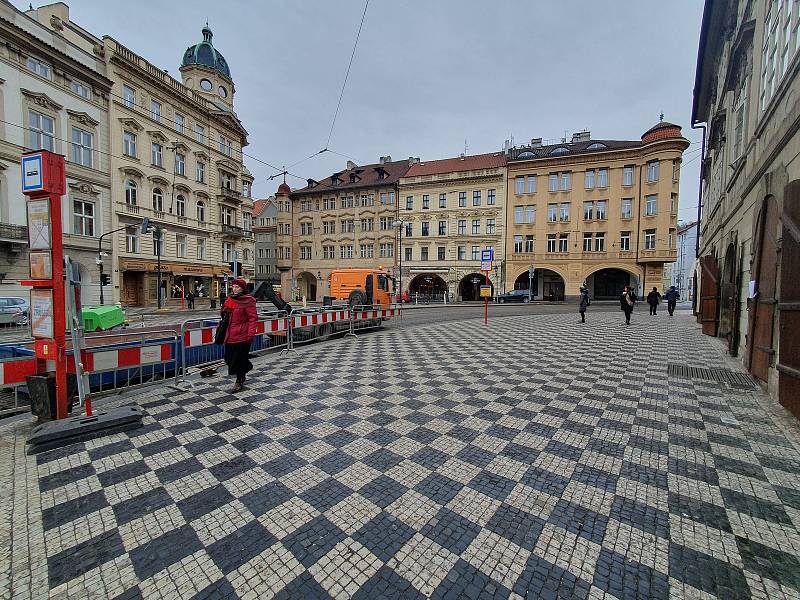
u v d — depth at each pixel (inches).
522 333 497.4
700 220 902.4
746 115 336.5
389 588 81.1
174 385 235.0
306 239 1851.6
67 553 91.6
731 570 85.7
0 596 78.9
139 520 104.3
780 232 201.9
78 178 908.6
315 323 399.2
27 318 650.2
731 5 419.2
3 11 761.0
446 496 114.9
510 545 93.9
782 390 186.7
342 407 195.3
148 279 1086.4
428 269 1617.9
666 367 284.2
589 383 239.6
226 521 103.8
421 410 190.2
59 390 167.2
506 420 175.9
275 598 78.7
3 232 749.3
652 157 1331.2
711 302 458.0
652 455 140.8
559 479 124.2
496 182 1534.2
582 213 1435.8
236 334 220.7
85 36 928.9
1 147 765.9
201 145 1262.3
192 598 78.8
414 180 1644.9
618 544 94.0
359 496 115.2
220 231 1342.3
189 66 1304.1
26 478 125.9
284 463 136.0
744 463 134.6
